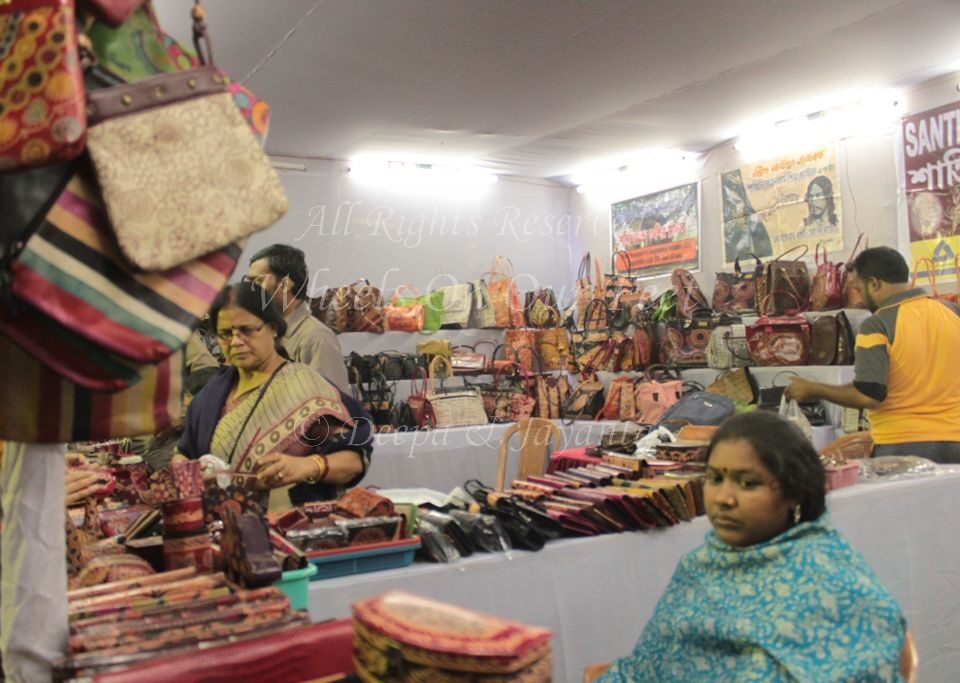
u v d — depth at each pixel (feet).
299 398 7.75
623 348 20.02
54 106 2.82
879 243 16.79
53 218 3.01
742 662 4.67
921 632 9.47
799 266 16.84
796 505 4.99
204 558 4.94
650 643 5.22
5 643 3.46
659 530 7.83
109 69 3.20
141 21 3.34
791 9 12.19
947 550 9.87
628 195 22.61
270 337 8.06
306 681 3.36
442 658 2.81
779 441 4.94
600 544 7.49
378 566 6.54
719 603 4.89
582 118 17.71
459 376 20.30
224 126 3.35
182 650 3.40
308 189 20.49
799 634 4.53
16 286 2.91
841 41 13.56
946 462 11.37
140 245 3.06
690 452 10.59
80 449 10.12
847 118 17.20
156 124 3.18
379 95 15.84
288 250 10.43
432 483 17.25
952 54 14.32
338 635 3.46
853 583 4.58
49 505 3.50
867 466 10.47
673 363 19.11
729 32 13.09
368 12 12.05
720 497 5.00
